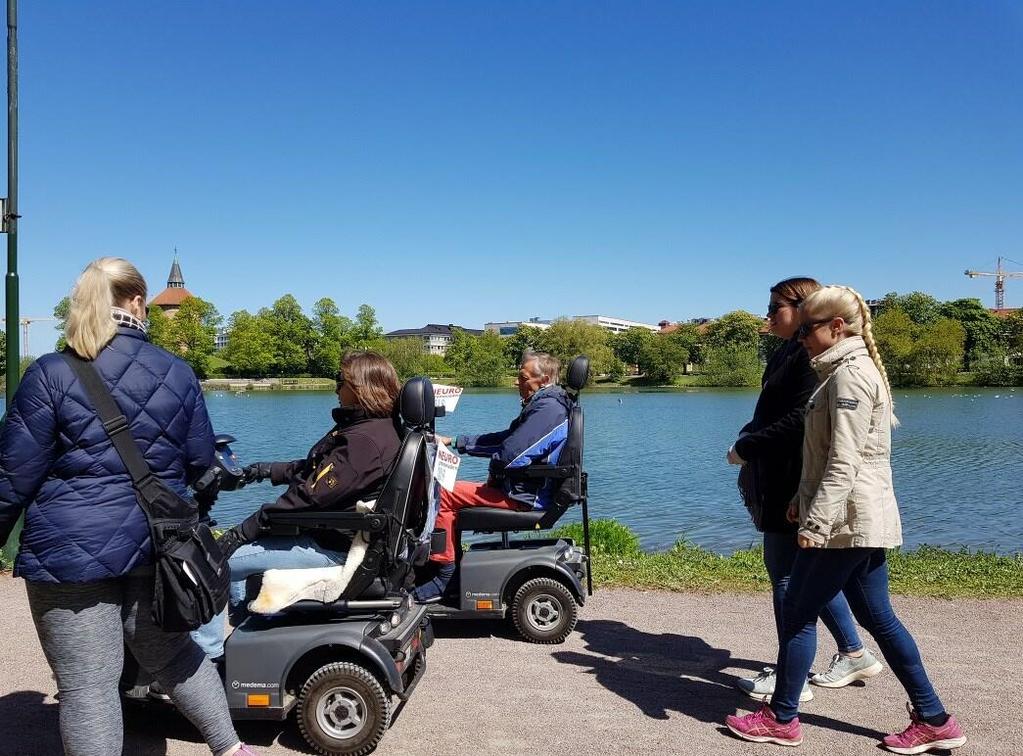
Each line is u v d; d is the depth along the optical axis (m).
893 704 4.14
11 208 7.06
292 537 3.75
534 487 5.23
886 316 115.31
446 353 135.50
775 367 4.14
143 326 3.02
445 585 5.32
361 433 3.67
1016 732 3.77
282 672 3.54
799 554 3.60
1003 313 171.12
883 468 3.48
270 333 142.00
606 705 4.09
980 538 14.37
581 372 5.46
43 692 4.15
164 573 2.75
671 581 6.55
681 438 39.59
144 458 2.81
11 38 7.02
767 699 4.16
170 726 3.77
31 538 2.69
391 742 3.63
